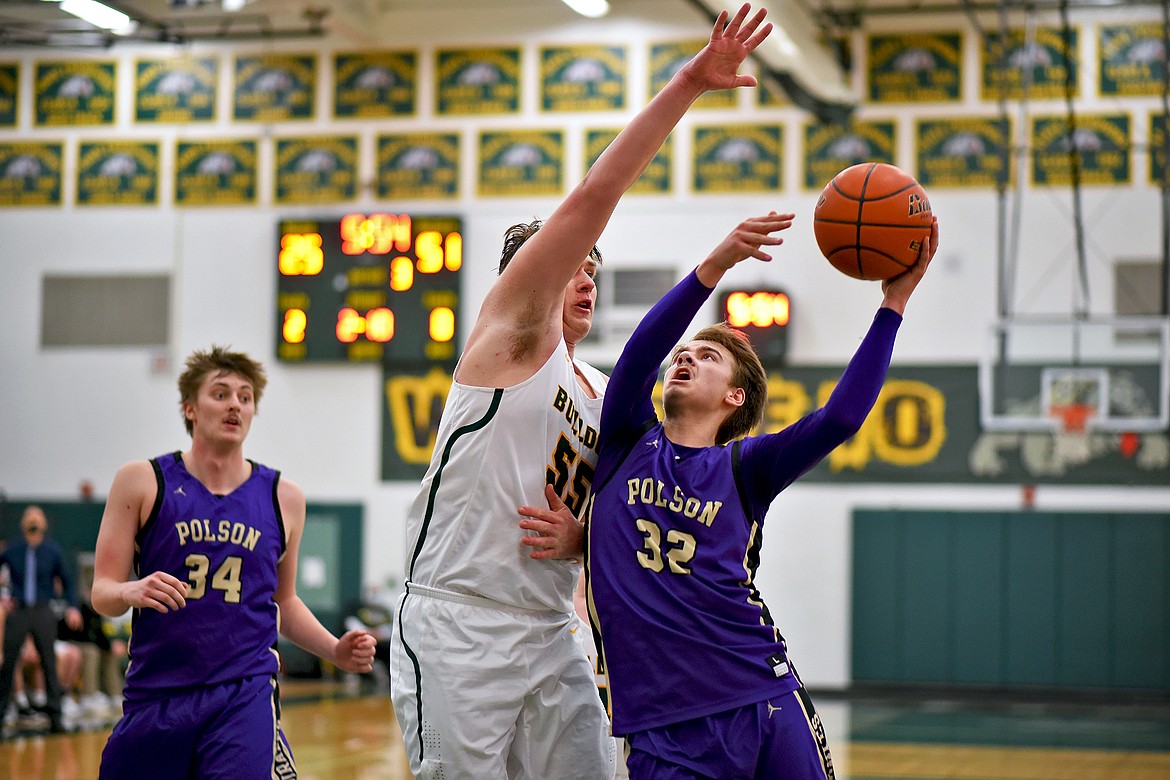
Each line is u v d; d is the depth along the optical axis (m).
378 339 16.80
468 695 3.19
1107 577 15.70
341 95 17.81
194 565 3.79
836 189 3.28
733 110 16.92
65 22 18.30
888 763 9.30
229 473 3.97
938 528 16.11
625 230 16.98
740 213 16.81
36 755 8.82
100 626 12.52
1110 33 16.27
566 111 17.34
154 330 17.94
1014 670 15.83
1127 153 16.06
